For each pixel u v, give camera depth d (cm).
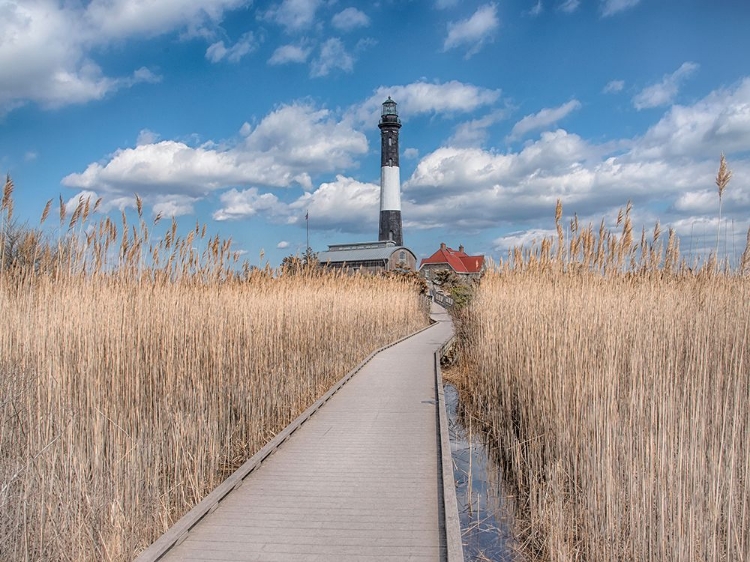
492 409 946
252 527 475
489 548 518
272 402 857
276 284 1210
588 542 491
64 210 704
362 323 1705
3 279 654
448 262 6869
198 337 727
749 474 424
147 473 507
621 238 933
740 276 844
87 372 543
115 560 412
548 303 879
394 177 5784
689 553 400
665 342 654
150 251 780
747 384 539
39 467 429
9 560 391
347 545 442
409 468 631
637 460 477
